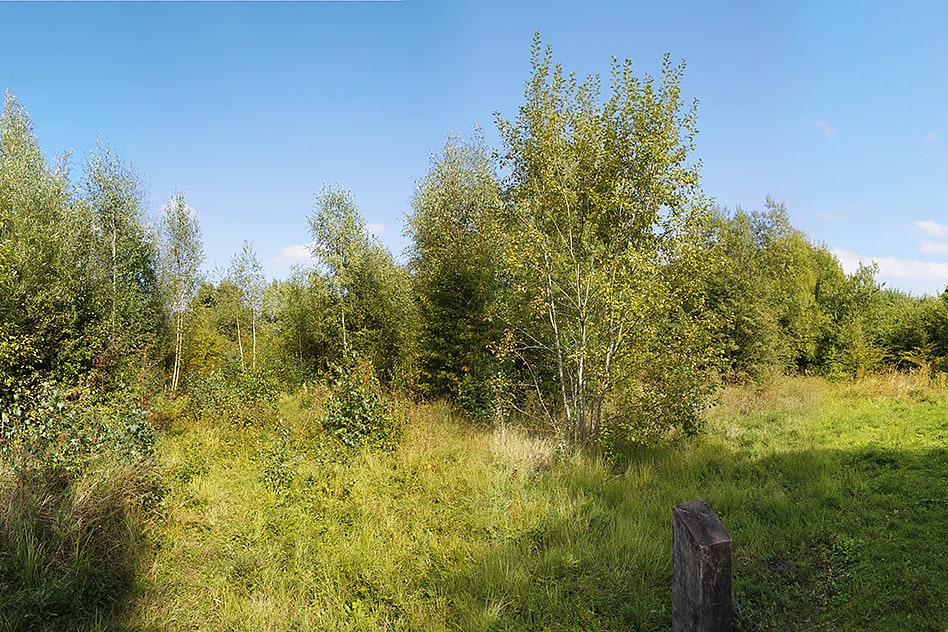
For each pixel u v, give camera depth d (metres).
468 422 10.98
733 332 16.77
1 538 4.56
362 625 4.19
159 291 20.55
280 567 5.07
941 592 4.06
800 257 26.38
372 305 17.94
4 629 3.75
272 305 26.59
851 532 5.30
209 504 6.34
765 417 11.47
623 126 8.81
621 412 8.86
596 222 8.98
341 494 6.79
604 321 8.68
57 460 5.62
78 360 12.84
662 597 4.40
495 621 4.14
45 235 13.40
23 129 16.95
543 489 6.82
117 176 18.55
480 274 12.29
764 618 4.03
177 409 11.27
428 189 18.97
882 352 20.28
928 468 7.16
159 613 4.21
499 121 9.48
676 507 3.58
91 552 4.65
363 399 8.95
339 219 18.12
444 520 6.07
